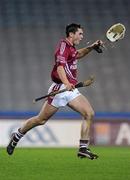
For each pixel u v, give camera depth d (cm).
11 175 1802
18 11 7944
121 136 4666
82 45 7256
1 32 7544
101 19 7806
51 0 8175
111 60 7069
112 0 8200
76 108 2219
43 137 4538
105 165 2170
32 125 2342
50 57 7075
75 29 2209
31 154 2772
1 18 7806
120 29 2339
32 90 6456
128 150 3569
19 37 7462
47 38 7444
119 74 6838
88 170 1975
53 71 2233
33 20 7769
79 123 4606
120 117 4669
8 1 8125
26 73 6781
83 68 6888
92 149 3769
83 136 2225
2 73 6781
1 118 4547
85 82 2166
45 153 2920
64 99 2231
